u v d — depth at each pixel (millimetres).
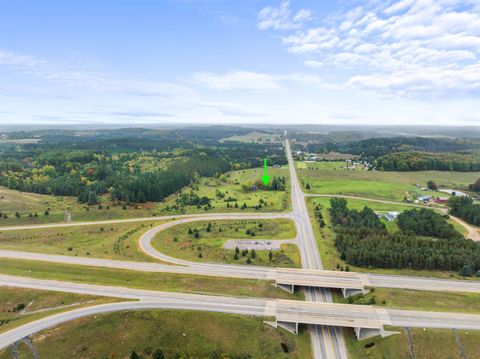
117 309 88688
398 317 88625
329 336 87188
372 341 83750
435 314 90250
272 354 79938
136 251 133625
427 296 99000
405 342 81188
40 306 92625
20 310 92562
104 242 146250
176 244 142500
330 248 138250
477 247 125250
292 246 139875
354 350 82812
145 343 79312
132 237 150750
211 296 97500
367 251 120250
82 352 76188
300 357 80375
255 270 116188
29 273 111562
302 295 103250
